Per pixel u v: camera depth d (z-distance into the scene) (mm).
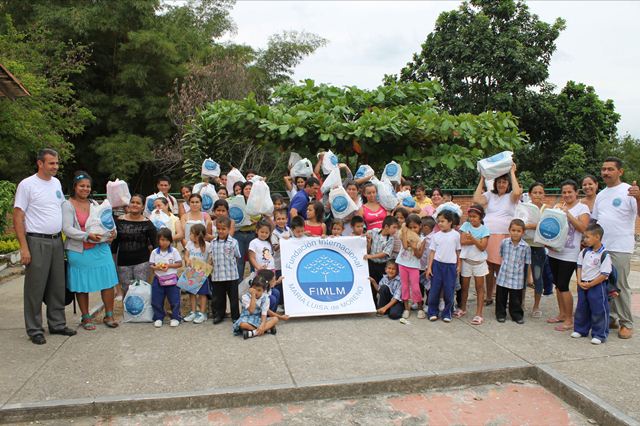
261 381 4273
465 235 6031
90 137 20562
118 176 18766
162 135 19766
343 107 8578
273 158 18109
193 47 21453
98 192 21719
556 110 17219
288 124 7855
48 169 5199
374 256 6465
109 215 5598
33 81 13422
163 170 20562
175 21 21750
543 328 5809
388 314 6238
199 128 9602
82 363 4629
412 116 7898
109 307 5754
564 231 5691
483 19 16453
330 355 4883
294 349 5035
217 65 19875
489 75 16531
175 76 19797
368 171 7633
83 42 19125
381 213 6949
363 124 7758
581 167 16688
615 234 5465
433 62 17094
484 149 8711
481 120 8656
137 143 19031
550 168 18109
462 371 4516
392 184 7781
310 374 4426
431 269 6094
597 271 5320
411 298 6090
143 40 18109
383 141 8562
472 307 6691
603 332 5293
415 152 8461
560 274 5816
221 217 5859
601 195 5711
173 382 4238
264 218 6250
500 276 5980
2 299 7141
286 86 9633
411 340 5340
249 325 5352
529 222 6164
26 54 15969
